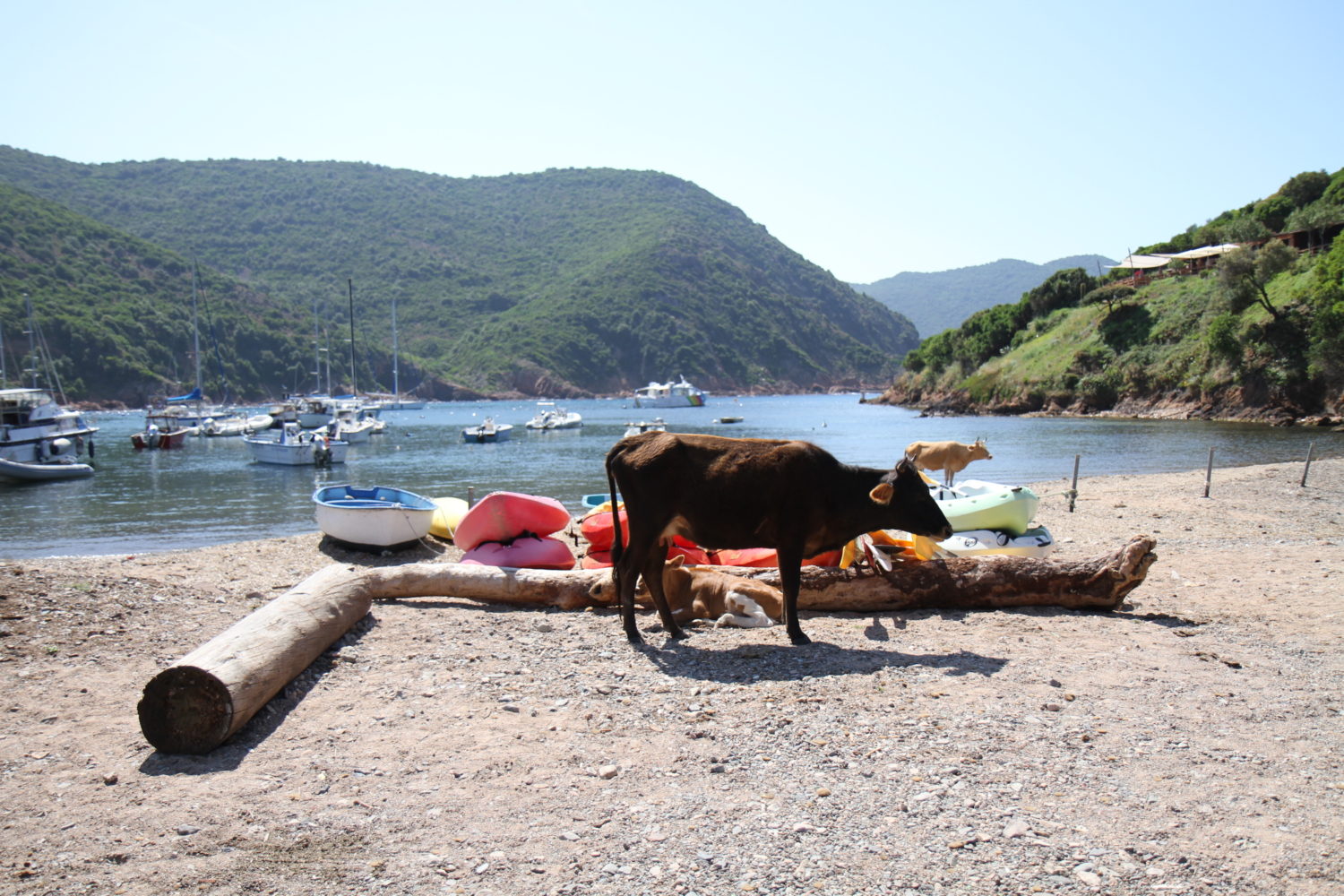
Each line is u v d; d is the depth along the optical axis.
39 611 8.74
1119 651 7.96
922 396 121.38
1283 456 38.75
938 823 4.75
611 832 4.70
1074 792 5.09
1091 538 15.83
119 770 5.55
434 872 4.33
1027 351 92.75
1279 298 66.25
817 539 8.62
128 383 126.69
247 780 5.38
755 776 5.39
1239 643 8.26
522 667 7.59
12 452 39.50
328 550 16.41
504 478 36.50
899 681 7.07
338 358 166.12
